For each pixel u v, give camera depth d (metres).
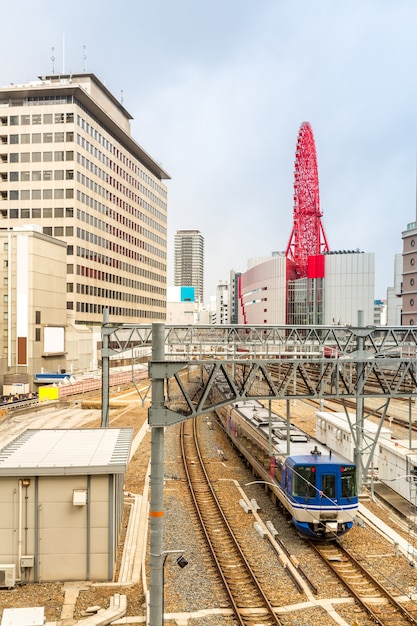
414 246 67.88
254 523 19.69
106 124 90.31
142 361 100.94
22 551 14.78
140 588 14.38
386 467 24.81
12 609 12.15
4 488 14.83
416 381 21.16
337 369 18.83
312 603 13.65
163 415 11.27
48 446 17.34
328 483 18.22
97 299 86.38
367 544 18.02
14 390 57.00
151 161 114.12
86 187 81.81
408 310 68.94
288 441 20.72
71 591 14.15
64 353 66.88
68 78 88.25
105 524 14.99
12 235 59.41
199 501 22.59
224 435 38.69
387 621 12.73
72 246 77.38
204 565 16.00
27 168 78.06
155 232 120.62
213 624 12.60
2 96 78.06
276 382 53.75
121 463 15.00
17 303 59.25
